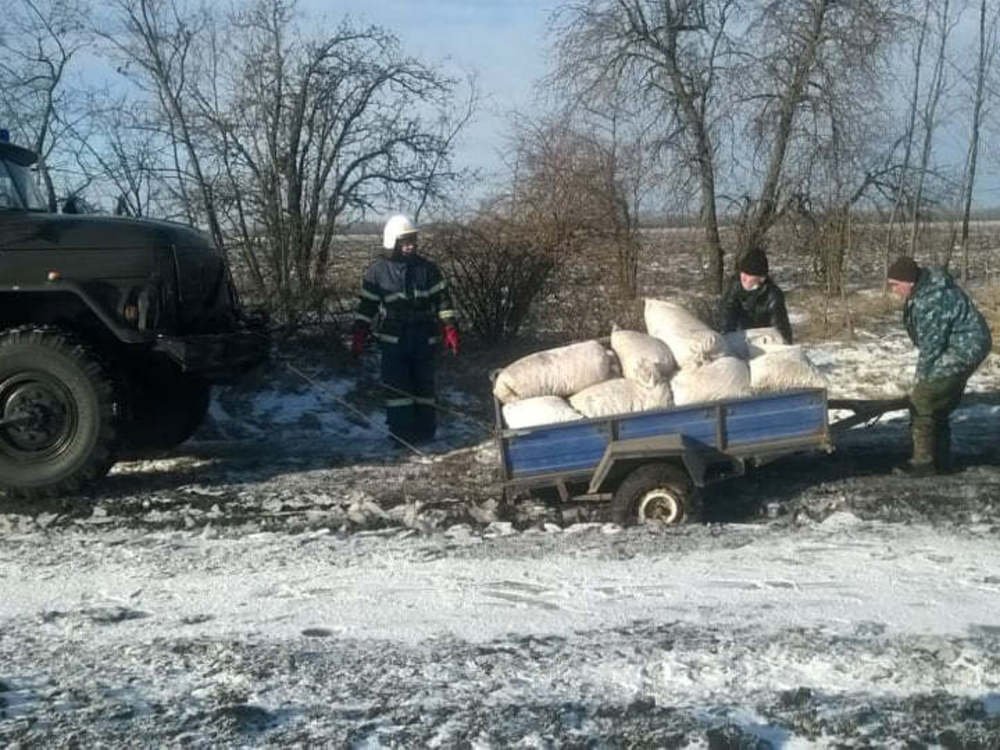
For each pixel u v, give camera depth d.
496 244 12.77
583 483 7.16
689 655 4.89
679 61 18.22
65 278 7.95
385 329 9.73
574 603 5.58
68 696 4.57
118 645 5.12
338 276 13.20
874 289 18.44
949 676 4.68
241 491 8.09
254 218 13.07
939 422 8.12
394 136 13.80
